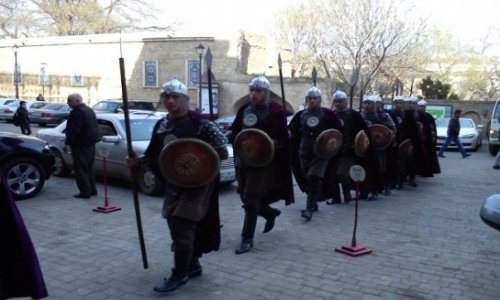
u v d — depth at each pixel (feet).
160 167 13.89
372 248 19.06
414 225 22.98
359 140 25.67
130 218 22.94
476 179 38.93
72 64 124.47
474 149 68.23
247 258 17.52
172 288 14.28
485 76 143.84
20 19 148.77
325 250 18.65
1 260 9.71
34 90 131.64
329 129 22.59
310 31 104.12
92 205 25.52
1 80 138.41
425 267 16.99
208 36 104.78
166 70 110.01
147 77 112.47
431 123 35.70
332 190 25.66
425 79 110.63
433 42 140.67
